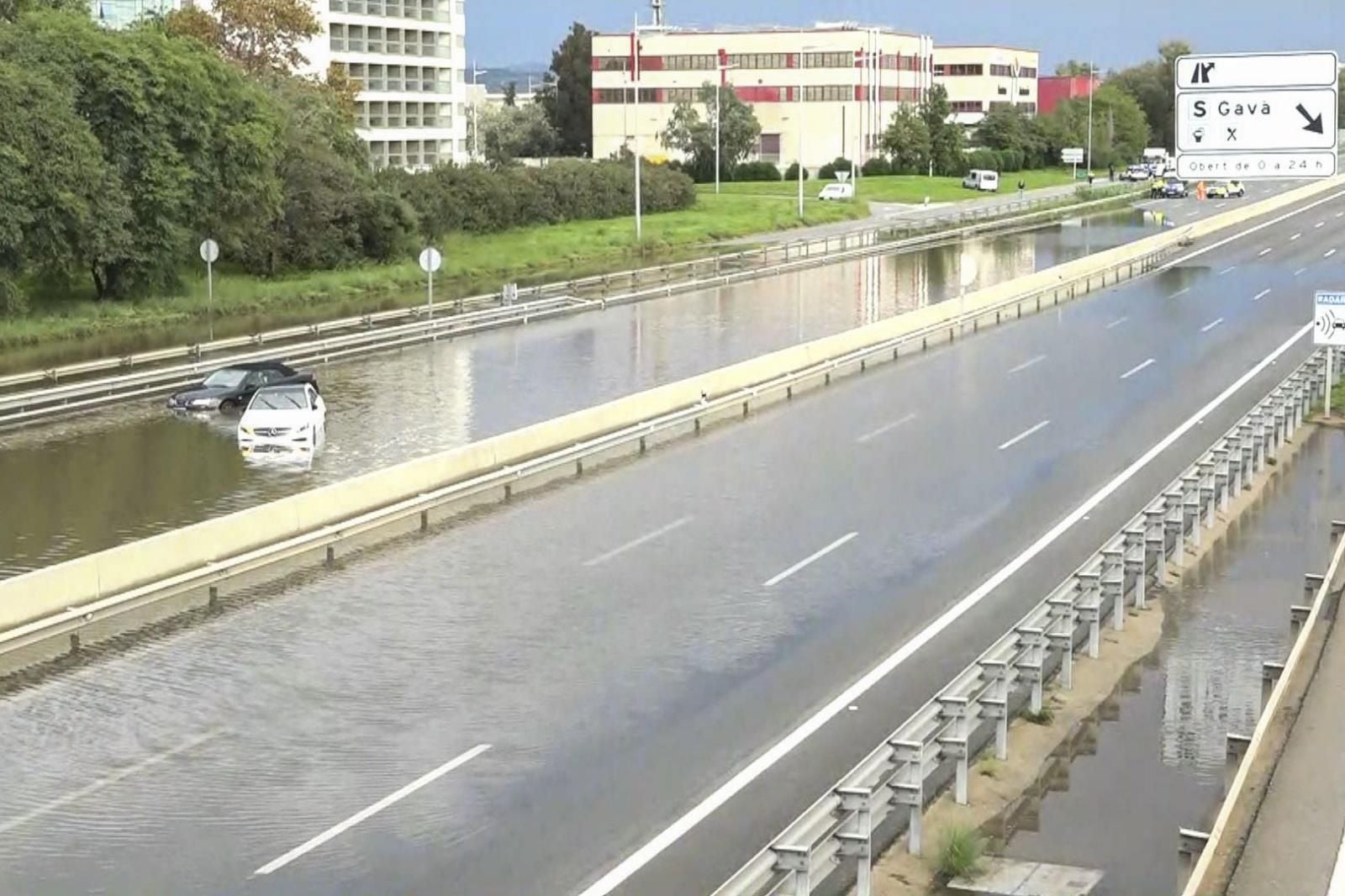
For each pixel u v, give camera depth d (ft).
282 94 268.62
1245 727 63.62
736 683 67.77
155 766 58.95
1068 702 66.90
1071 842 52.44
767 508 101.09
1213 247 272.92
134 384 149.07
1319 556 90.79
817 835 46.52
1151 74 582.76
